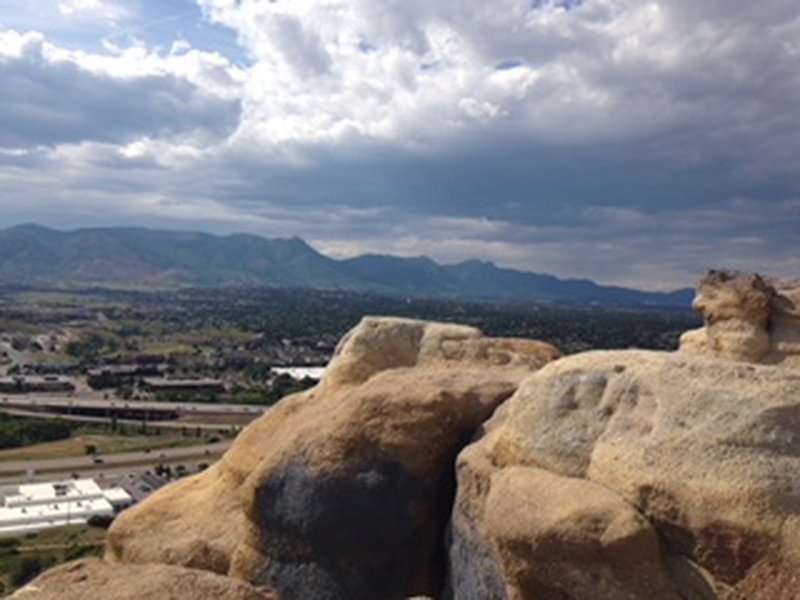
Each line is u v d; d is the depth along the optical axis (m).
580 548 11.55
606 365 13.50
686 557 11.41
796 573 10.52
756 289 17.08
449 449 16.28
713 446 11.61
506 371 18.84
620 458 12.27
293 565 16.58
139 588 11.46
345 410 16.91
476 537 13.95
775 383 11.97
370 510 16.06
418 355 20.88
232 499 19.64
